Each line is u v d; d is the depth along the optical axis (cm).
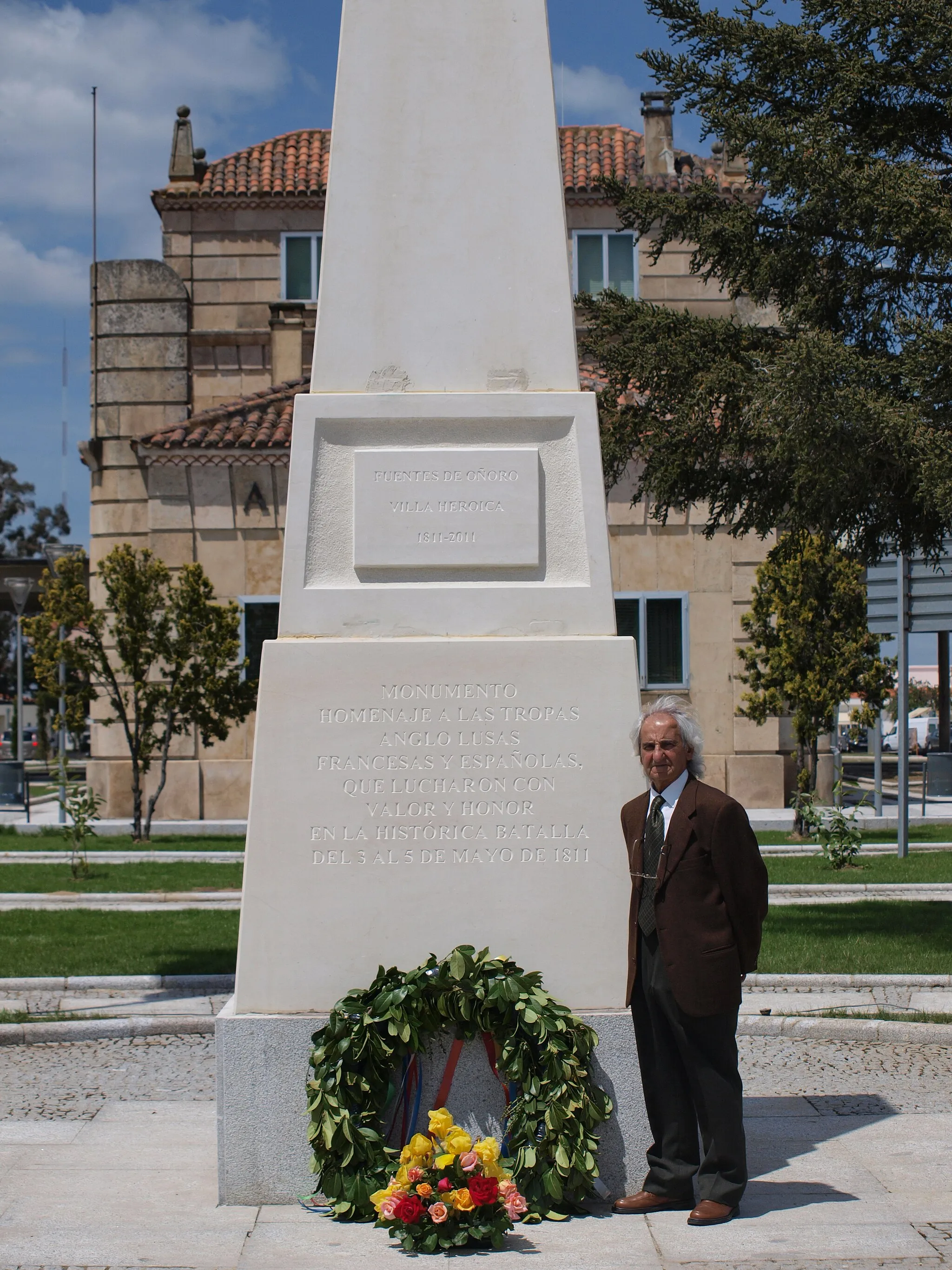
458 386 612
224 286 3008
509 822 575
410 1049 550
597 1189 553
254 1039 556
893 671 2086
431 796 576
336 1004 557
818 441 1068
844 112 1285
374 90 623
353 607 592
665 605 2472
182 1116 697
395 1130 555
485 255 618
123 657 2067
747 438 1283
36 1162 609
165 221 3017
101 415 2739
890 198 1136
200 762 2452
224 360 2970
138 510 2706
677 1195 540
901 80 1254
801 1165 600
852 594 2039
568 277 619
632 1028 559
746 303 2877
